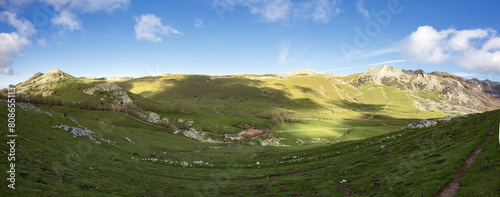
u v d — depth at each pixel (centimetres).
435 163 3994
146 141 12488
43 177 3512
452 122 7669
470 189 2577
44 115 9044
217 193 4622
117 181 4456
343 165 5972
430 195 2723
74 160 5297
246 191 4706
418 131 8181
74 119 11050
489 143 3844
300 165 7225
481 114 7219
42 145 5725
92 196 3303
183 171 6775
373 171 4694
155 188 4481
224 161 9294
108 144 9025
